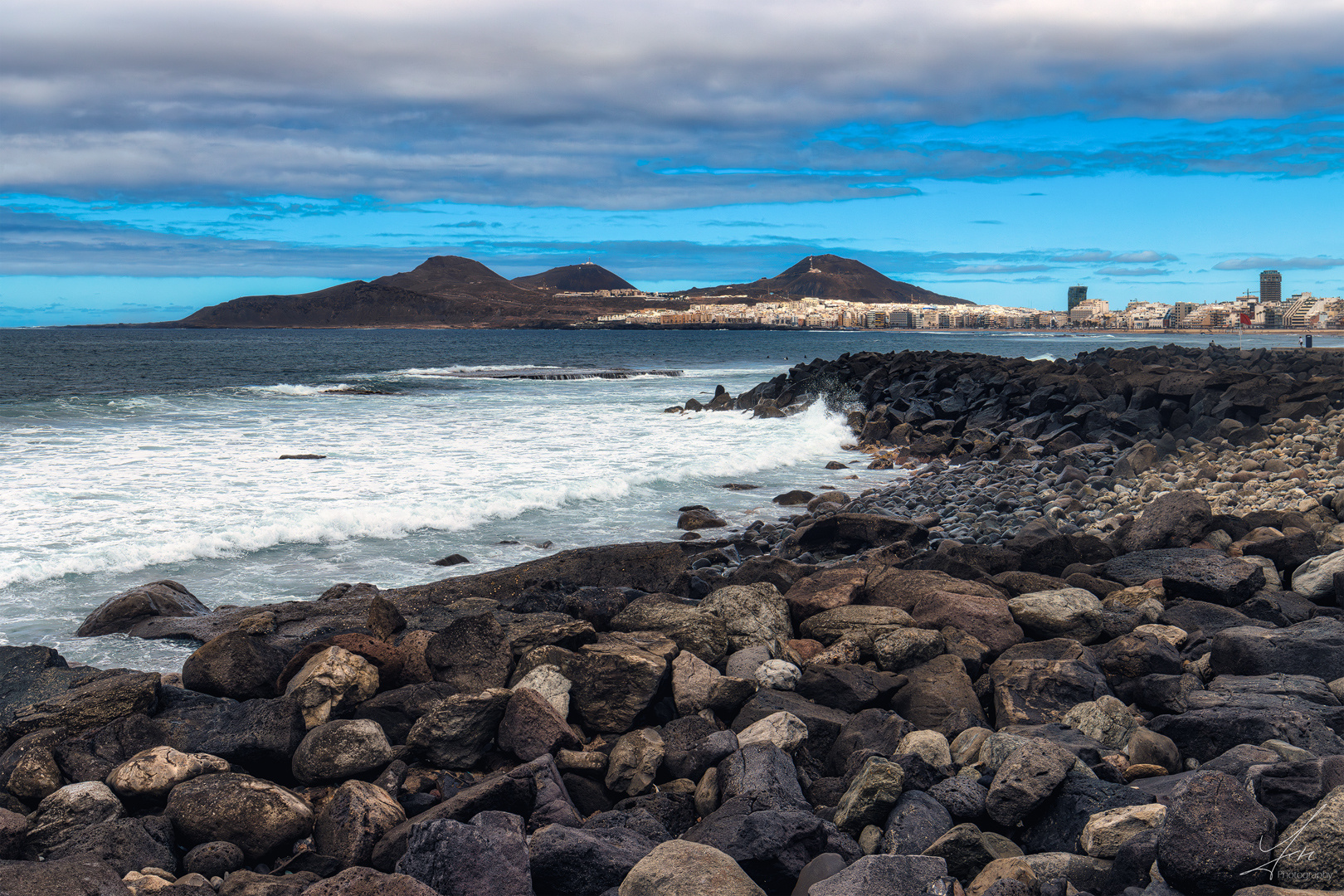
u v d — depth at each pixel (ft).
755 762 17.83
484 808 16.49
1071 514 46.55
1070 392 88.38
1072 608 24.85
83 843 15.66
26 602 33.14
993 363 124.16
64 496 49.90
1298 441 58.34
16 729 19.84
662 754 19.16
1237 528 33.42
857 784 16.69
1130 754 17.87
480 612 27.12
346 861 15.98
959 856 14.66
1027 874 13.39
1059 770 15.80
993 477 62.49
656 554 34.42
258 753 19.04
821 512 52.34
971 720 19.90
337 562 39.83
